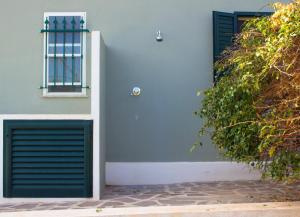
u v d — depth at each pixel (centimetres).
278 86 520
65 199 646
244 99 553
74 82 741
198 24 814
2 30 757
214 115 615
